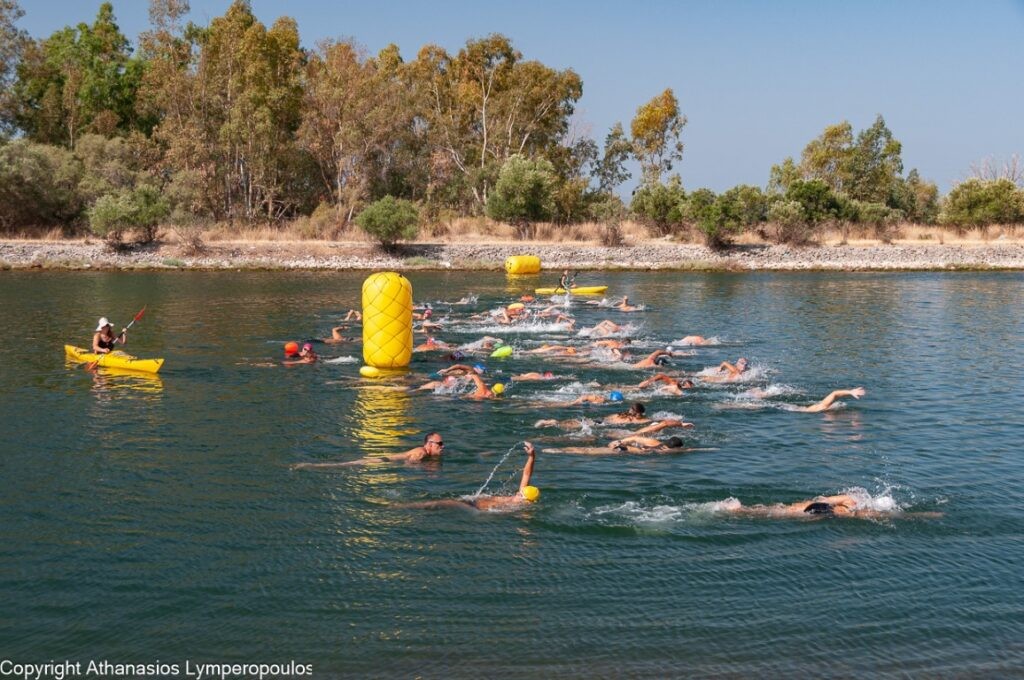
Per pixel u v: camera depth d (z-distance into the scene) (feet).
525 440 45.98
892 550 32.27
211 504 36.24
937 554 31.94
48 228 165.37
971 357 70.44
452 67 224.53
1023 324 88.99
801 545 32.71
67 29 208.85
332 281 129.70
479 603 28.02
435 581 29.53
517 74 216.54
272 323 86.69
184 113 182.60
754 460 42.78
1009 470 41.42
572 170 229.04
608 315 95.81
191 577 29.63
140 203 153.28
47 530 33.40
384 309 62.75
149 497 36.96
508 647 25.48
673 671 24.36
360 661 24.77
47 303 99.86
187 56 183.83
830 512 35.76
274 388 57.67
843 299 111.14
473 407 52.75
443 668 24.44
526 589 29.04
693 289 123.13
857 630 26.58
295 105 194.08
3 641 25.71
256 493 37.58
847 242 176.45
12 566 30.32
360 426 48.44
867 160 215.51
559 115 224.53
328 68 188.44
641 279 138.41
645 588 29.17
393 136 196.65
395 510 35.83
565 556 31.60
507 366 65.41
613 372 63.52
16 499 36.55
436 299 110.01
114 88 200.13
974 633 26.45
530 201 179.22
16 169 157.28
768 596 28.68
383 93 190.49
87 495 37.11
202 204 170.71
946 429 48.62
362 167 188.96
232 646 25.52
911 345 76.23
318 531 33.58
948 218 186.91
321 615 27.22
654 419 49.73
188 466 41.11
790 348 74.43
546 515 35.45
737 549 32.32
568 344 75.66
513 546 32.48
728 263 155.22
